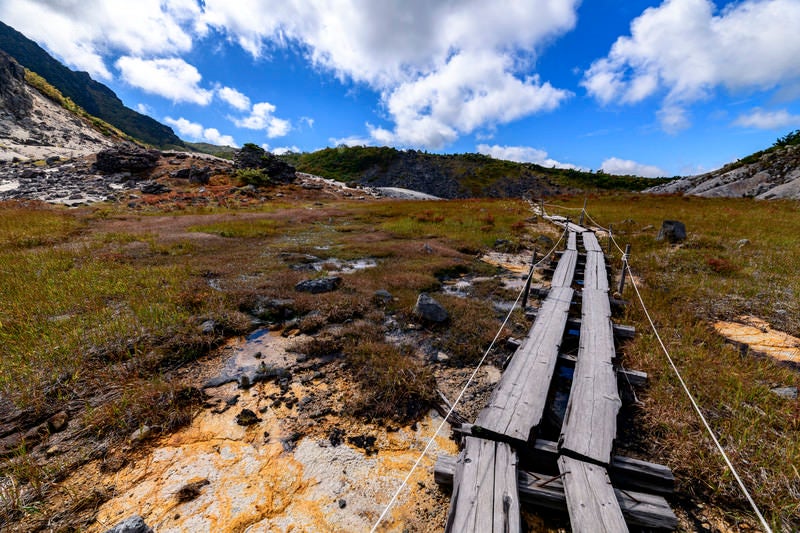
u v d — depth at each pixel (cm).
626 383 462
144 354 519
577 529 244
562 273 966
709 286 852
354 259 1217
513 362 470
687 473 321
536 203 3469
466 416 416
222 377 490
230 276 946
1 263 973
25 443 353
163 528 280
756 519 280
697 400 415
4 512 283
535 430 338
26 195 2941
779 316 680
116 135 9656
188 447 364
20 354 493
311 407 431
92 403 414
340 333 616
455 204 3403
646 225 1900
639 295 782
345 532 284
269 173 4862
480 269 1104
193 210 2683
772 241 1333
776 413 381
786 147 5050
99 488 311
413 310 708
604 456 306
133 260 1091
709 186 5312
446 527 247
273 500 309
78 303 688
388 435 390
